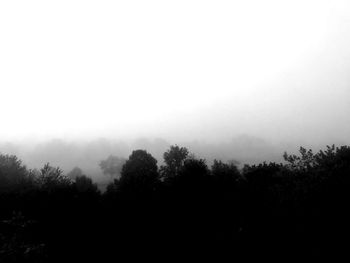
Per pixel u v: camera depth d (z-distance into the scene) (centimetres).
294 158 1038
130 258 1361
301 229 787
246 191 1480
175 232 1664
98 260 1317
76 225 1636
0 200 1711
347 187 771
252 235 988
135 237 1606
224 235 1339
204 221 1750
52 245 1264
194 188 2311
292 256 790
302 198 827
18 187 2067
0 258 756
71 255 1288
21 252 801
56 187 2169
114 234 1659
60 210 1792
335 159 894
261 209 995
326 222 761
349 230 736
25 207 1727
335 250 732
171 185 2514
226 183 2622
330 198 779
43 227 1436
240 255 1016
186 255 1312
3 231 880
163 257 1348
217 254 1170
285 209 842
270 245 852
